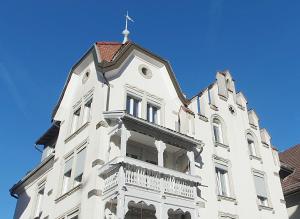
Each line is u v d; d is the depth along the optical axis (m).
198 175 18.02
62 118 20.67
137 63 19.77
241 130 22.48
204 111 21.08
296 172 24.77
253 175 21.17
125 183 14.00
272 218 20.25
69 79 21.08
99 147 15.68
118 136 16.34
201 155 18.98
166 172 15.46
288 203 23.53
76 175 16.70
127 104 18.14
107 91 17.47
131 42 19.33
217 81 23.30
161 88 20.17
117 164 14.38
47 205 17.88
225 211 18.17
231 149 20.89
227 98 23.14
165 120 19.06
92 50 19.44
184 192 15.91
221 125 21.58
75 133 18.31
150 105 19.14
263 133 24.05
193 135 19.27
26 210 22.17
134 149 16.95
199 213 16.95
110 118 16.19
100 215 14.20
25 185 24.00
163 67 20.94
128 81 18.67
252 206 19.64
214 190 18.38
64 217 15.91
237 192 19.42
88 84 19.47
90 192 14.73
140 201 14.14
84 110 18.86
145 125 15.91
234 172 20.08
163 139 16.55
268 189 21.39
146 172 14.98
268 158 22.98
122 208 13.43
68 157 18.11
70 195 16.22
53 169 18.98
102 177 15.06
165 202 14.95
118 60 18.31
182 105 20.34
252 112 24.45
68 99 21.02
